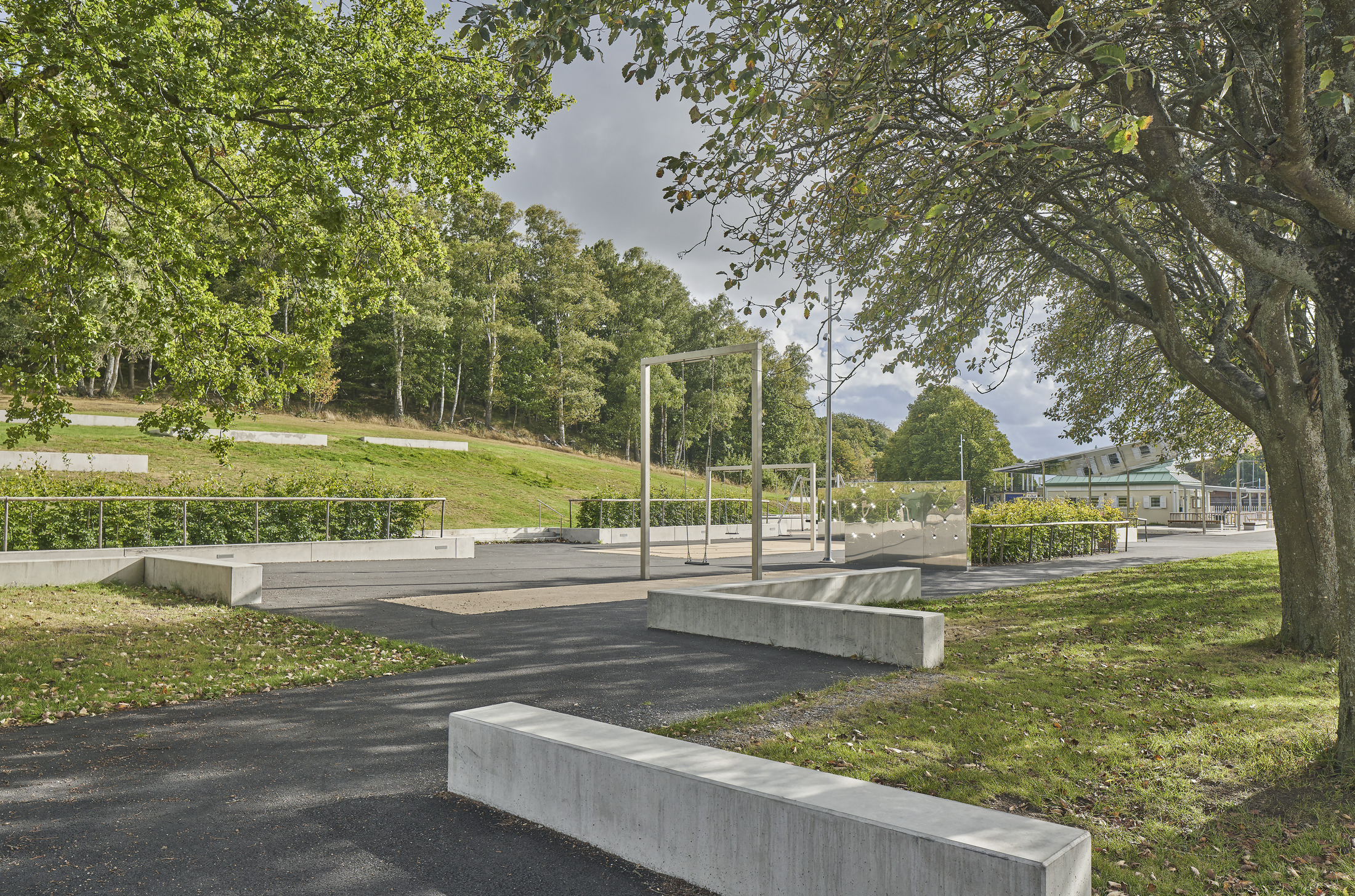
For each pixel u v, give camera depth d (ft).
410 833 12.81
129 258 37.96
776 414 261.03
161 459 94.89
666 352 235.20
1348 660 16.58
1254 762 16.85
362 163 43.29
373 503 64.13
